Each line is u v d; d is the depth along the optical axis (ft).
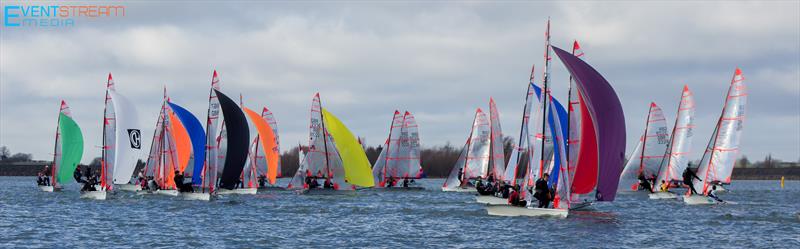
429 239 140.56
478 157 300.40
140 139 243.60
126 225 160.25
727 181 220.64
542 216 168.86
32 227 155.74
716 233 150.10
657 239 141.59
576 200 168.45
